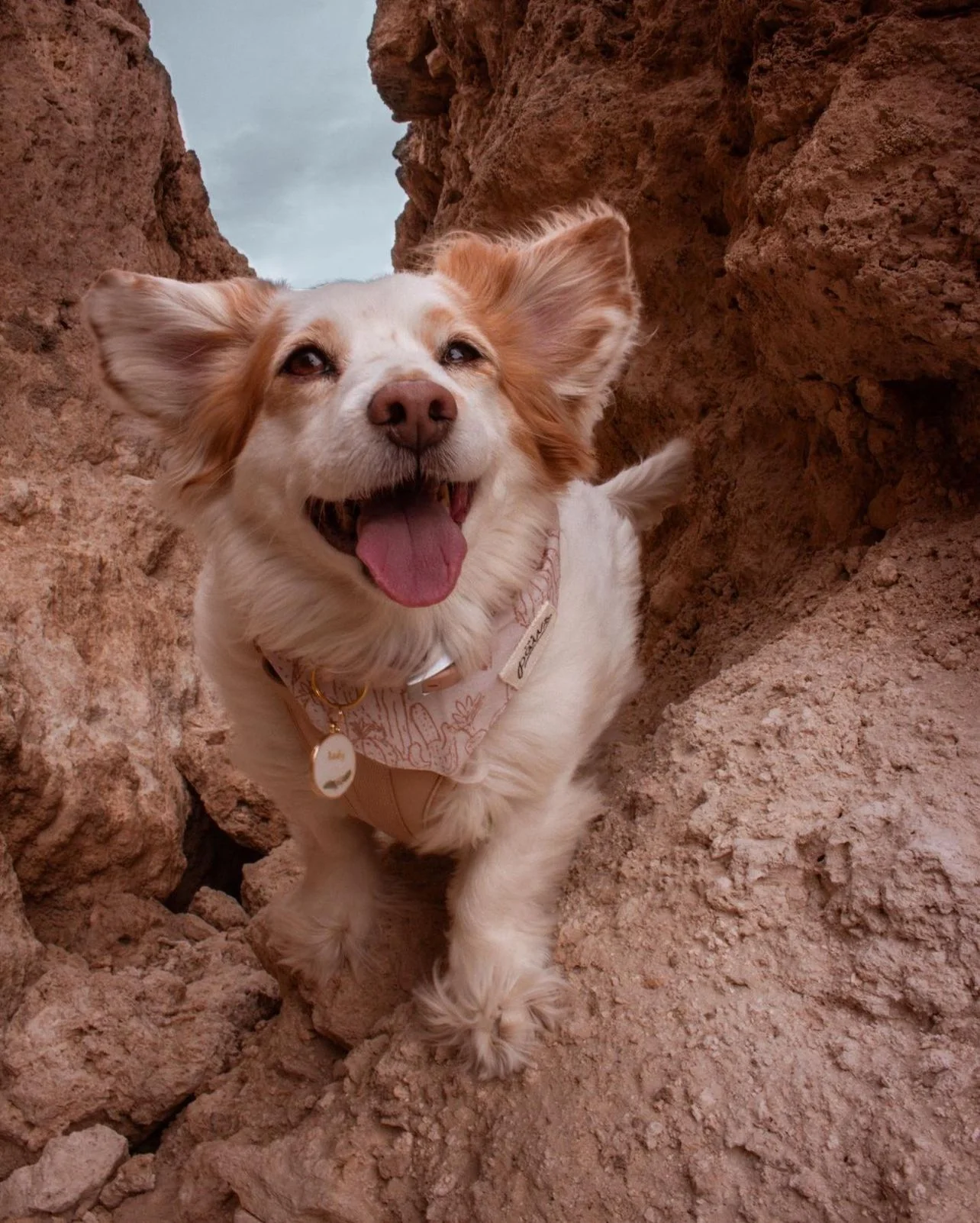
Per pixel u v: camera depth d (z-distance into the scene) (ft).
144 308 1.56
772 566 2.41
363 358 1.40
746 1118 1.20
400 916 1.80
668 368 2.76
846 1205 1.11
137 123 3.17
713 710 1.77
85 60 3.04
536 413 1.61
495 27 3.82
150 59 3.32
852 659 1.71
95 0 3.18
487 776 1.54
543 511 1.59
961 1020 1.18
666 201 2.67
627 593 2.08
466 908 1.58
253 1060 1.81
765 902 1.41
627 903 1.53
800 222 1.80
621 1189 1.22
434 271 1.69
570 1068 1.38
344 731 1.52
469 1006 1.49
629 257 1.65
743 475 2.52
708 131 2.50
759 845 1.45
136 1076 1.81
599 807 1.70
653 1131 1.24
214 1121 1.72
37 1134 1.74
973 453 1.89
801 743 1.59
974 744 1.46
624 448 3.11
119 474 2.80
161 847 2.31
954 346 1.73
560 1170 1.27
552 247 1.67
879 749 1.52
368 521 1.36
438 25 4.18
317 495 1.36
